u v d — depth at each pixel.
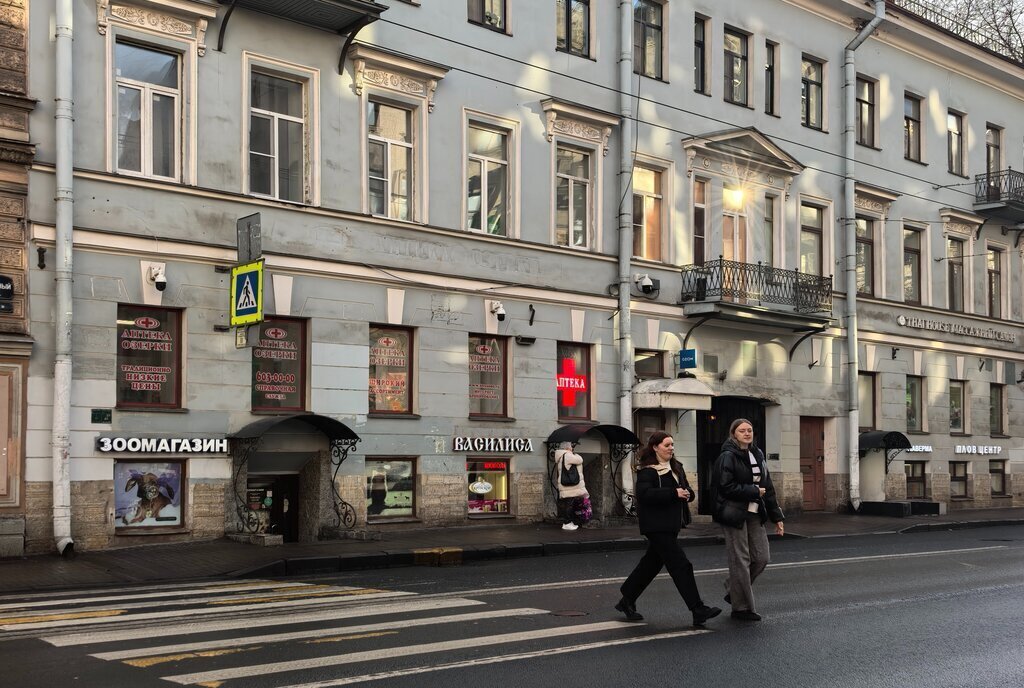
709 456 26.53
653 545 10.23
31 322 15.93
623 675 7.90
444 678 7.68
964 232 35.19
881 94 32.28
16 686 7.32
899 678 7.96
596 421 23.78
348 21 19.27
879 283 31.83
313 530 19.06
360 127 20.14
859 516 29.00
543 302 22.97
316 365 19.20
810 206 30.00
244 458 17.97
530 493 22.42
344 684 7.43
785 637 9.53
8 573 14.16
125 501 16.86
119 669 7.86
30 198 16.06
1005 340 36.59
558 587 13.04
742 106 27.77
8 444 15.61
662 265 25.36
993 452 35.66
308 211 19.22
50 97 16.33
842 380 30.12
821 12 30.20
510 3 22.80
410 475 20.67
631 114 24.72
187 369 17.55
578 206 24.22
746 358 27.48
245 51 18.69
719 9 27.34
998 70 36.41
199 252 17.73
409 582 13.70
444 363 21.16
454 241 21.42
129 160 17.47
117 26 17.16
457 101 21.69
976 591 12.96
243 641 8.99
